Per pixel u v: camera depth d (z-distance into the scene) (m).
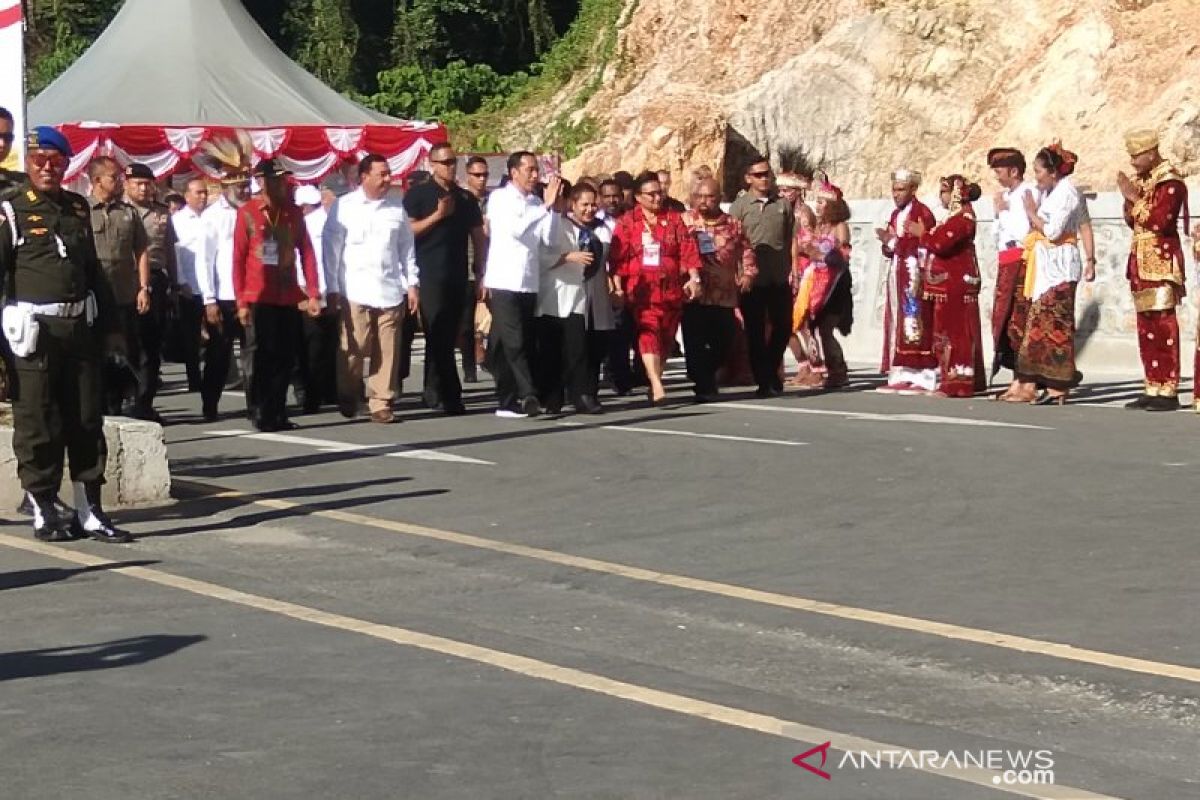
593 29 47.41
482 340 20.55
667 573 9.25
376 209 16.02
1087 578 8.88
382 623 8.19
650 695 6.91
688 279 17.33
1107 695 6.89
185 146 24.89
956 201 17.92
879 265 23.12
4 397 11.50
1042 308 17.00
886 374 20.58
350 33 49.06
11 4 11.62
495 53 50.19
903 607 8.37
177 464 13.41
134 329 15.83
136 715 6.66
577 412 16.66
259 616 8.33
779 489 11.75
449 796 5.71
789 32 39.94
